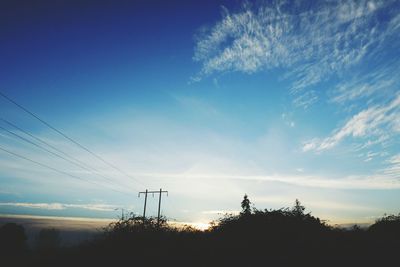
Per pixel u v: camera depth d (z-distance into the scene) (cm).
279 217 2370
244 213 2483
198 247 2064
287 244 2048
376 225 3219
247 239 2117
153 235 2223
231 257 1903
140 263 1861
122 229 2308
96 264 1931
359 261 1803
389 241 2272
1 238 4328
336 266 1720
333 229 2338
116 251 2077
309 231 2222
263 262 1795
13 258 2658
